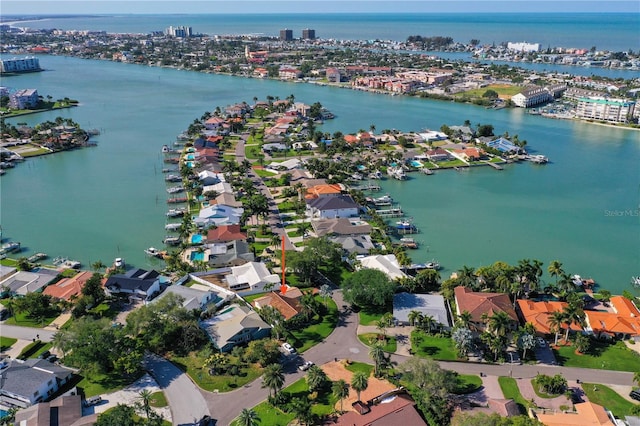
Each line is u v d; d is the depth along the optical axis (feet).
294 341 412.57
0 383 340.39
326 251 526.57
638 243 614.75
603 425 312.09
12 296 473.67
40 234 628.28
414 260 568.82
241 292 480.23
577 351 401.29
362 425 310.65
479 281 488.44
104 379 366.43
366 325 435.12
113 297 474.49
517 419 300.61
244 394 352.49
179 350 397.80
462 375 372.99
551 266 487.20
